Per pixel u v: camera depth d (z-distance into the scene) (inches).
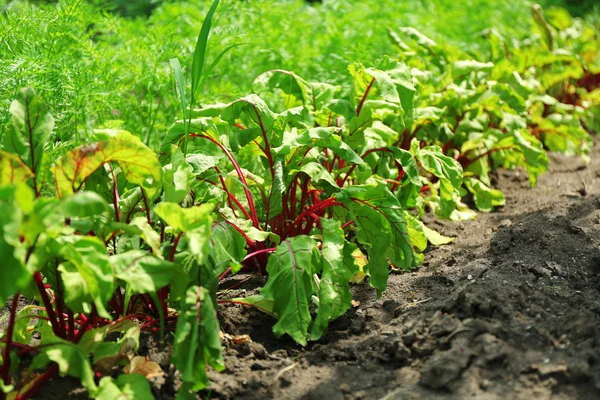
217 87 69.8
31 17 62.4
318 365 50.3
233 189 59.4
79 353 46.4
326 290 51.8
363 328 53.4
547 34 88.7
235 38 75.9
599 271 57.9
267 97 71.6
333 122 61.1
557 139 80.3
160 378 48.8
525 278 55.6
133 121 69.4
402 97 60.6
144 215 53.8
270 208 55.5
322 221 54.1
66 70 61.1
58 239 45.3
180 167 51.6
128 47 71.9
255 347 51.1
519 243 61.2
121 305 52.5
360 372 49.3
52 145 58.8
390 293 57.2
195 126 56.2
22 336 50.8
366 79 59.4
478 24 105.6
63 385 48.2
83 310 48.8
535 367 46.5
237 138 57.7
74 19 65.2
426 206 71.8
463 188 76.4
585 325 48.3
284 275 51.3
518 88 74.2
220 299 54.9
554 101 79.8
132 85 70.2
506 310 50.3
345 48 81.6
